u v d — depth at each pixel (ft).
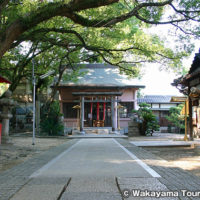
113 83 87.66
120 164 22.45
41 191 13.91
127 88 86.89
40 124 71.20
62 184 15.42
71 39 48.37
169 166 21.31
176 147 41.11
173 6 33.86
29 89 94.94
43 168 20.93
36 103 77.77
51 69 69.67
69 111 88.69
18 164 24.06
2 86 99.30
